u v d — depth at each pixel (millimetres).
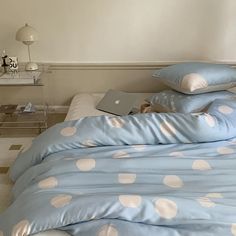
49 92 2766
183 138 1676
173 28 2613
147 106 2279
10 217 1210
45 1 2521
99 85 2752
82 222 1143
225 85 2174
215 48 2676
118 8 2551
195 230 1120
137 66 2691
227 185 1344
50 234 1146
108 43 2648
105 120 1708
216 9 2559
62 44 2646
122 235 1081
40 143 1670
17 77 2391
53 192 1271
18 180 1595
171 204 1166
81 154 1590
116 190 1291
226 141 1720
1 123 2705
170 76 2180
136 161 1469
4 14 2549
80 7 2543
